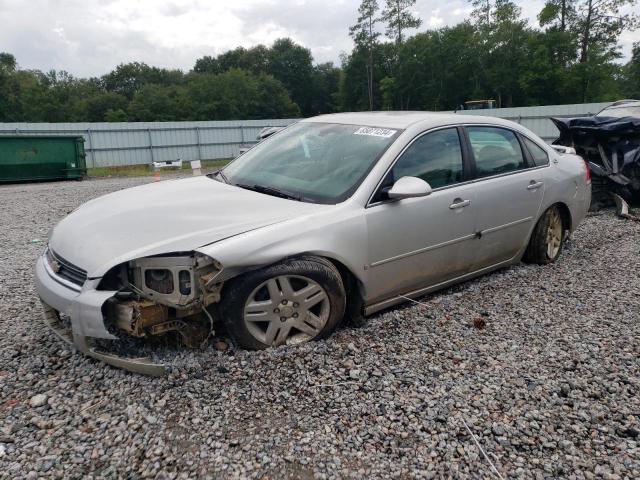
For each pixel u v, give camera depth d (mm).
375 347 3541
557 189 5211
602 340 3711
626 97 60219
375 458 2496
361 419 2771
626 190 8383
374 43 71688
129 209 3561
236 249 3043
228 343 3410
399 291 4000
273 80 86250
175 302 2986
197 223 3260
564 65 52875
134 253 2967
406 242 3840
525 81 54875
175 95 81750
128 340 3377
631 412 2865
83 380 3092
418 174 3959
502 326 3930
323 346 3457
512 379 3182
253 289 3219
